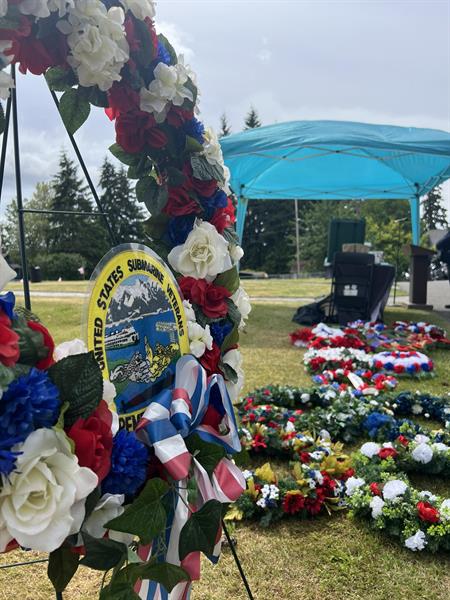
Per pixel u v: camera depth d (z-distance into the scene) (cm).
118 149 157
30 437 89
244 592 218
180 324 151
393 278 905
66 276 2423
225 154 870
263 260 4584
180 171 160
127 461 112
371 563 239
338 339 686
